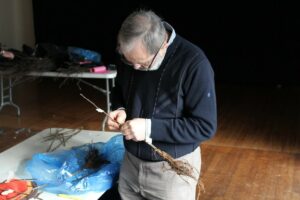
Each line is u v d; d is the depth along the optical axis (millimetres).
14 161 2062
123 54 1428
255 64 6676
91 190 1771
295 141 3982
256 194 2896
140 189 1669
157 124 1493
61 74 3826
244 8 6488
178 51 1506
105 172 1842
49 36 7691
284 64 6547
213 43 6789
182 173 1546
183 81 1482
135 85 1605
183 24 6844
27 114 4816
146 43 1357
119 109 1715
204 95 1460
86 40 7535
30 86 6367
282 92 6227
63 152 2092
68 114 4832
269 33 6480
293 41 6406
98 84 6598
